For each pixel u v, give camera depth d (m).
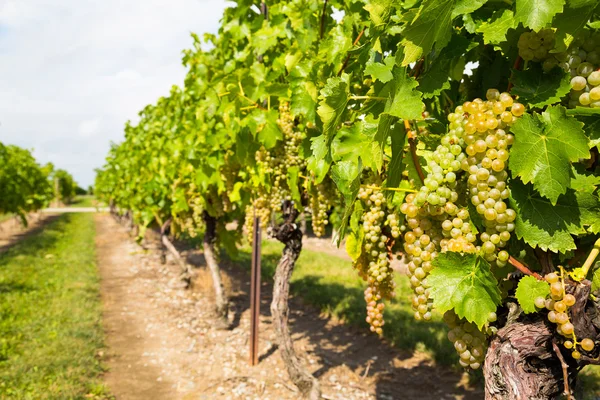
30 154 26.50
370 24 2.43
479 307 1.55
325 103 2.04
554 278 1.50
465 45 1.84
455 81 2.39
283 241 5.64
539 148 1.46
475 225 1.70
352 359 6.61
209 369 6.46
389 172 1.95
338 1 3.66
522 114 1.50
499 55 1.97
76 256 15.88
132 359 7.09
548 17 1.33
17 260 14.71
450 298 1.58
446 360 6.36
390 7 2.13
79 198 77.50
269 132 4.21
